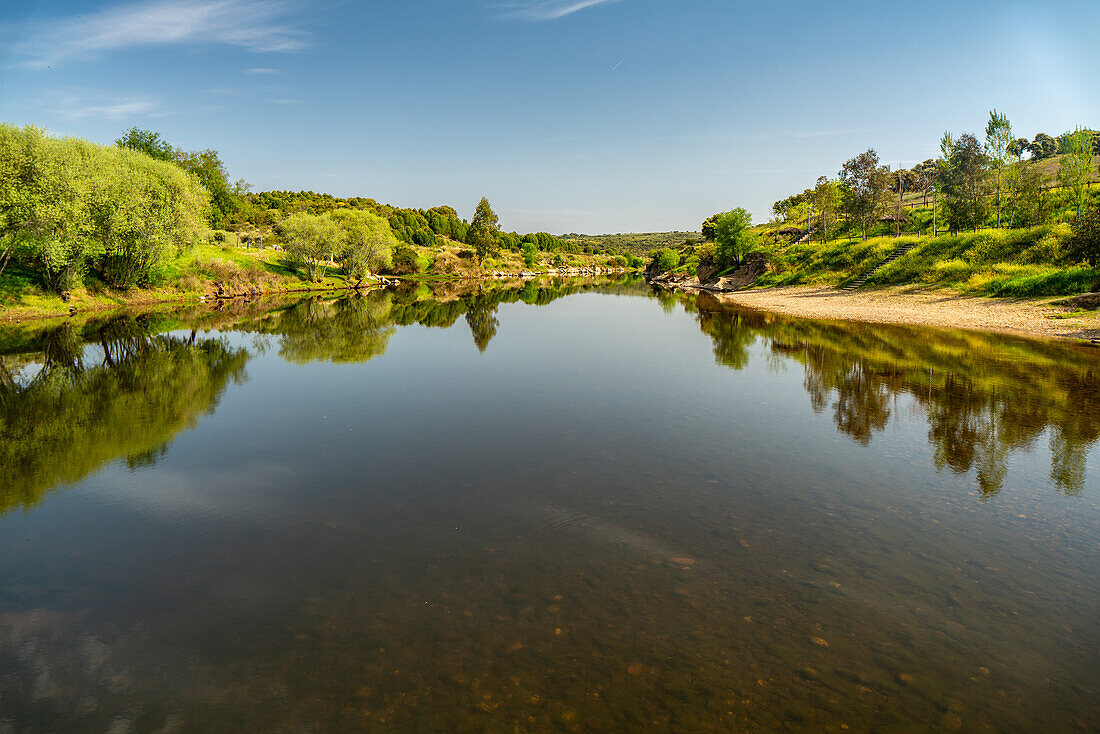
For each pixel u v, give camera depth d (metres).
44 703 4.67
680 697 4.56
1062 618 5.53
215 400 15.39
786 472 9.56
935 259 43.34
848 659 5.00
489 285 88.25
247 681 4.87
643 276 132.12
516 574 6.46
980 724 4.26
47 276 35.81
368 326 33.59
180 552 7.17
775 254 70.44
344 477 9.66
